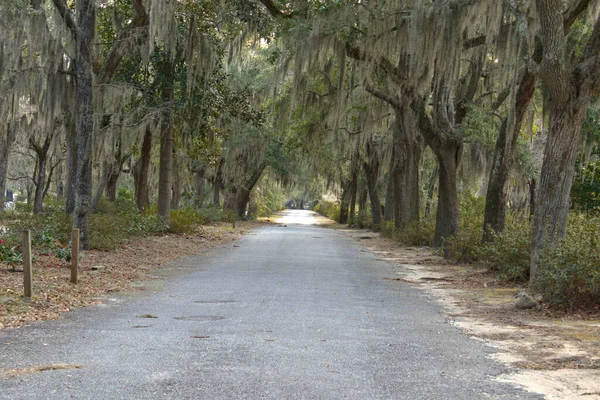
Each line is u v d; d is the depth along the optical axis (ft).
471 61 74.69
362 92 96.27
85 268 47.21
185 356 22.00
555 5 38.88
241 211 190.60
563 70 39.68
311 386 18.47
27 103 101.91
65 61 83.97
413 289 44.29
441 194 74.43
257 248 80.79
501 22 61.05
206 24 82.23
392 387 18.62
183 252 69.72
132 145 88.53
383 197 162.71
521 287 45.60
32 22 67.15
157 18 67.46
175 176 137.69
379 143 127.65
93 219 64.69
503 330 28.76
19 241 51.03
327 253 75.92
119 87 72.69
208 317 30.35
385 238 115.03
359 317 31.40
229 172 161.07
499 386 18.95
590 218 49.60
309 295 38.93
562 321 31.42
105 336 25.26
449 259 67.92
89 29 57.47
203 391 17.72
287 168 168.55
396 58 76.23
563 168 41.09
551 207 41.16
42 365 20.36
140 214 87.25
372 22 64.34
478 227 67.56
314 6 65.36
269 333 26.50
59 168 157.89
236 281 45.42
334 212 237.25
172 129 90.02
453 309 35.40
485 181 105.29
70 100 70.38
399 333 27.48
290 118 111.65
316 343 24.72
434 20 60.23
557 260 35.37
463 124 72.02
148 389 17.83
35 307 31.24
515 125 56.90
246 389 17.99
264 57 133.90
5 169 120.37
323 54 69.92
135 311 31.78
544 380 19.72
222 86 91.25
